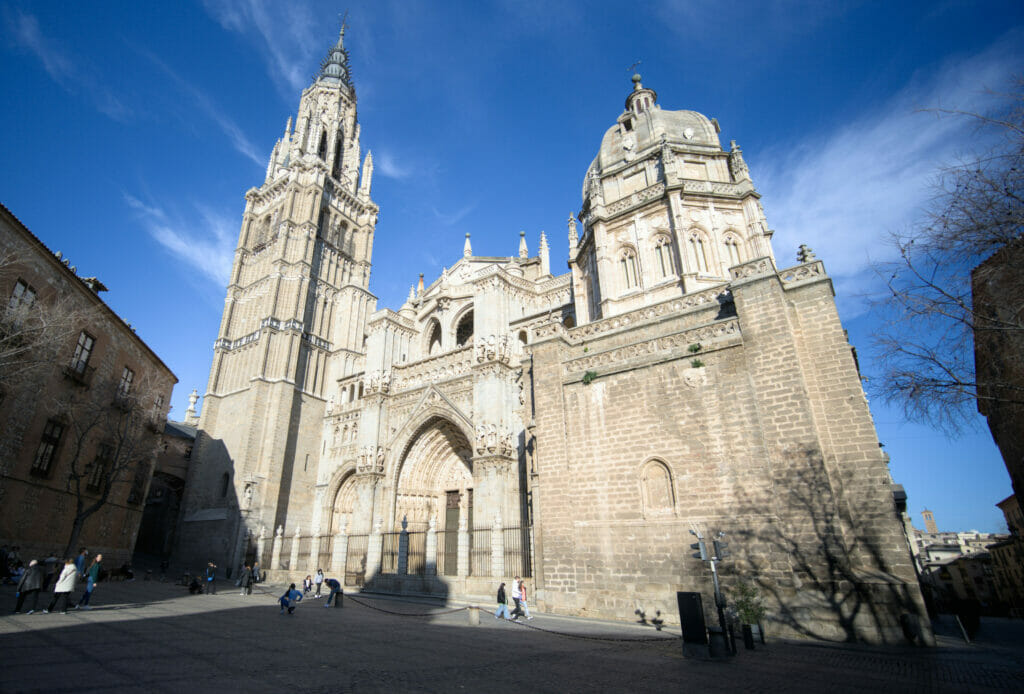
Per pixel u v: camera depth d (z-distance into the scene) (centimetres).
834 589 1734
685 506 2114
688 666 1272
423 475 4447
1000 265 1158
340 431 5312
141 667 1041
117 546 3866
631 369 2428
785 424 1973
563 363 2694
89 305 3284
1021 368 1271
